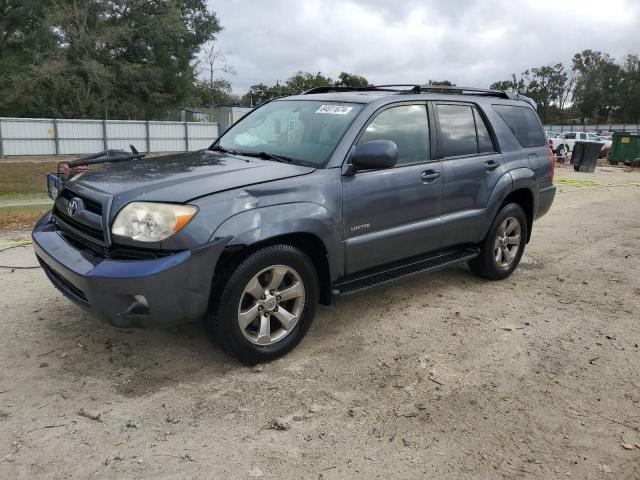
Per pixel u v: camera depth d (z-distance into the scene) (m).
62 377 3.48
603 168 23.66
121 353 3.82
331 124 4.25
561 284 5.74
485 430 3.11
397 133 4.45
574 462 2.87
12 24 48.69
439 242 4.82
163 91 48.44
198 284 3.28
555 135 33.25
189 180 3.52
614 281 5.90
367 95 4.55
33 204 12.14
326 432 3.03
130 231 3.22
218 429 3.02
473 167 5.01
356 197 4.03
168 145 35.16
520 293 5.41
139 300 3.20
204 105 55.34
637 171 21.89
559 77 107.94
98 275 3.15
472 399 3.42
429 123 4.72
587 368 3.89
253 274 3.50
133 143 33.66
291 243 3.81
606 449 2.98
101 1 43.22
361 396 3.40
